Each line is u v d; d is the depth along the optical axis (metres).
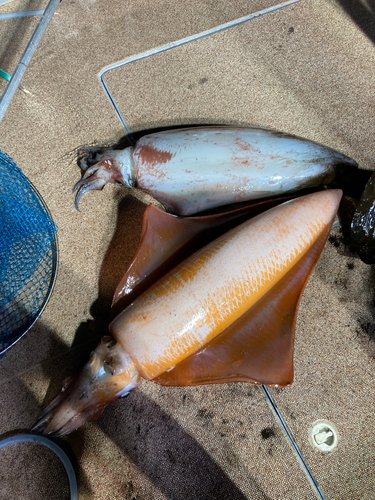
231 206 0.72
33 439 0.63
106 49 0.86
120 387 0.57
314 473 0.63
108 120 0.81
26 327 0.69
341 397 0.65
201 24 0.87
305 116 0.79
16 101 0.82
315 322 0.68
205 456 0.64
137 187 0.70
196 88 0.82
